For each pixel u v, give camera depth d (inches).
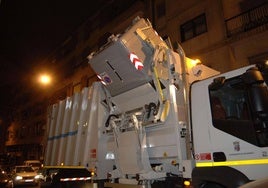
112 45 199.9
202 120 165.2
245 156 141.7
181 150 175.2
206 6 610.2
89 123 256.8
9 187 732.7
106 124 236.1
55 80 1344.7
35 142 1482.5
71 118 297.4
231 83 156.4
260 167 135.5
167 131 184.7
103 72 222.7
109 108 239.0
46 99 1421.0
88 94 273.0
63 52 1346.0
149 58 198.7
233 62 528.1
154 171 182.2
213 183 156.5
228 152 148.5
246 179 138.0
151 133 196.4
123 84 213.2
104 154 237.8
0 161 1498.5
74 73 1147.9
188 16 652.1
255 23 503.2
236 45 530.6
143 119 199.2
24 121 1715.1
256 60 494.0
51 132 349.4
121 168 203.6
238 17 541.0
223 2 580.7
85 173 268.5
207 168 154.7
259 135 137.5
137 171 189.8
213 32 578.9
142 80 198.5
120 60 202.5
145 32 204.4
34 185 698.8
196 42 611.2
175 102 185.2
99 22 1032.8
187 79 193.5
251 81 129.2
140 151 192.2
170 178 186.7
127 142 202.8
